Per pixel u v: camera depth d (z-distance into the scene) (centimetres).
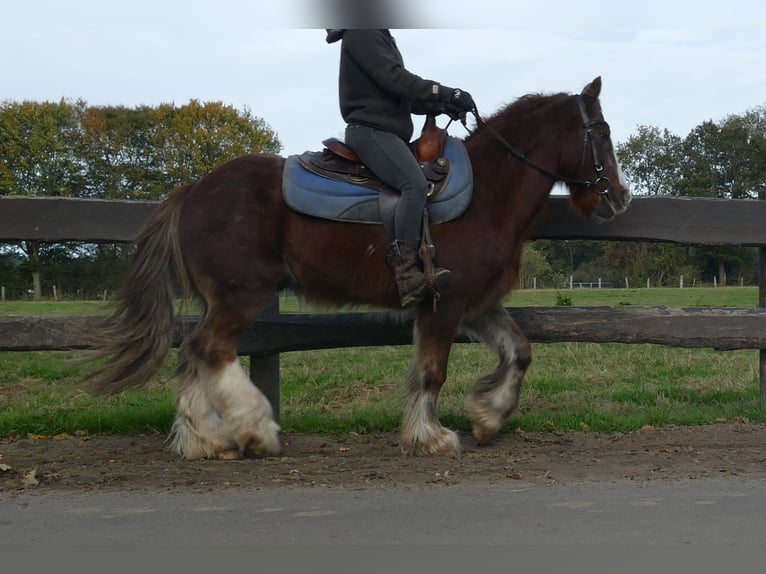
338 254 562
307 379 957
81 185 5184
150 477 506
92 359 566
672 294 2944
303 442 623
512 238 586
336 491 467
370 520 409
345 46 557
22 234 655
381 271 563
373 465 537
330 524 403
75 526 404
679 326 706
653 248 4938
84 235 663
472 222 566
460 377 964
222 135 5253
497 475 504
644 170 6512
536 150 593
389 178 552
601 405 760
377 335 677
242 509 430
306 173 565
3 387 920
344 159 570
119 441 624
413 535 387
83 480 498
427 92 547
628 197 609
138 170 5216
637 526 398
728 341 709
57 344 655
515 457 561
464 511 423
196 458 560
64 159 5094
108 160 5209
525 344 612
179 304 593
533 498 447
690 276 4862
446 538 383
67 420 665
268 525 403
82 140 5150
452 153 576
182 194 580
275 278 566
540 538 382
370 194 560
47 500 451
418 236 547
